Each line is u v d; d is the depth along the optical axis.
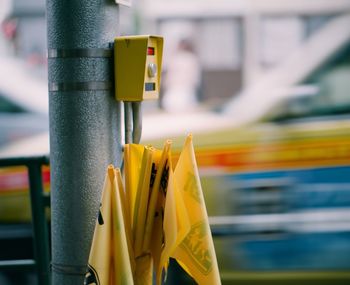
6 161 5.33
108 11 3.57
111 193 3.34
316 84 7.14
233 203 7.14
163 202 3.53
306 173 7.13
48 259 5.40
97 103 3.55
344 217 7.10
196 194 3.51
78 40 3.51
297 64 7.15
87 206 3.55
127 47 3.55
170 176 3.43
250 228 7.11
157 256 3.56
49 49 3.57
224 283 7.15
